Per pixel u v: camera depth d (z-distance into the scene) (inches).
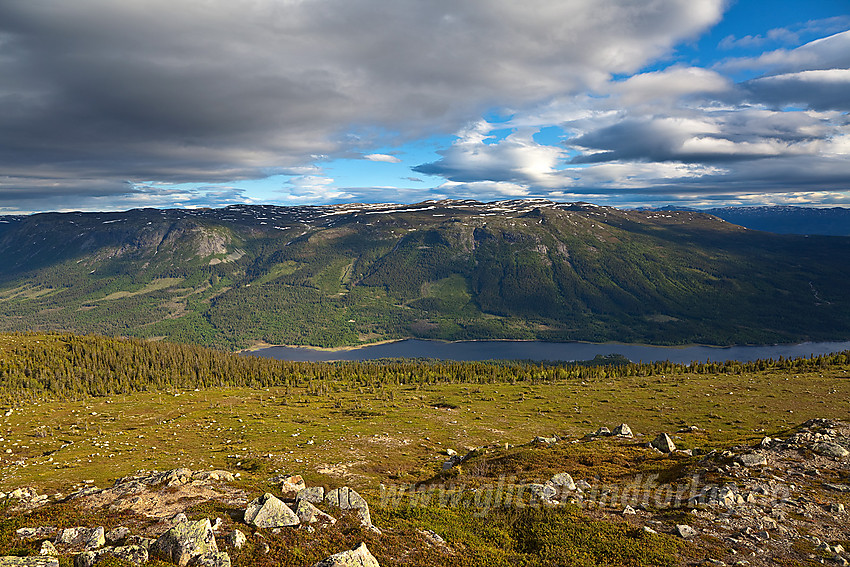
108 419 5551.2
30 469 2994.6
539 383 7775.6
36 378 7864.2
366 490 1950.1
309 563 931.3
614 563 1076.5
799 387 5260.8
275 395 7603.4
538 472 1923.0
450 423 4835.1
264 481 1617.9
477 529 1310.3
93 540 939.3
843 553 1069.1
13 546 936.3
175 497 1286.9
